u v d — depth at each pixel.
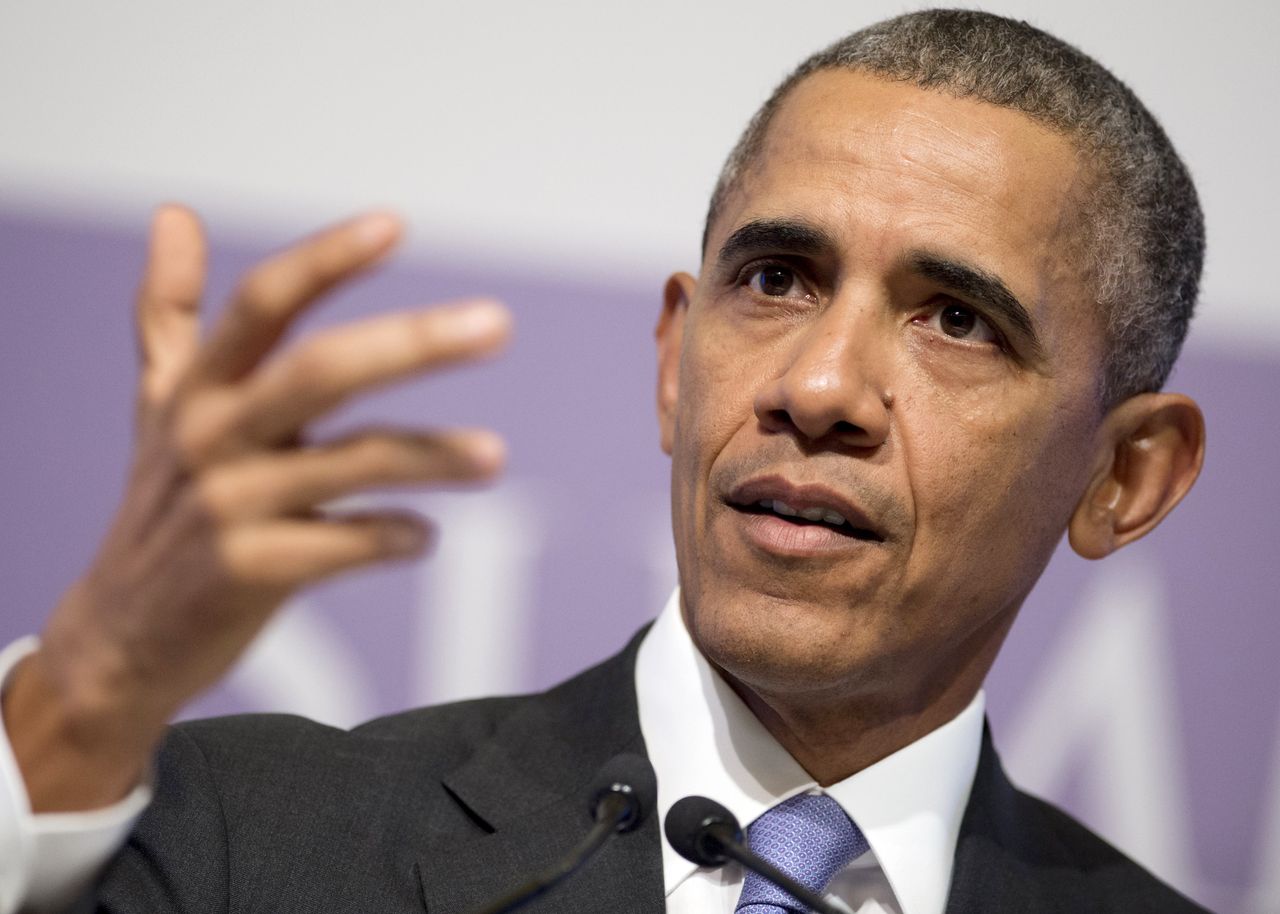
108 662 3.64
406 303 10.09
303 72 10.27
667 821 4.79
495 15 10.52
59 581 9.70
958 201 5.70
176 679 3.63
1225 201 11.07
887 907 5.91
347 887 5.55
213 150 10.12
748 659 5.45
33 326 9.81
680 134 10.63
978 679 6.29
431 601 9.88
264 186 10.13
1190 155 11.05
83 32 10.06
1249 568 10.81
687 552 5.82
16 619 9.62
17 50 9.98
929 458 5.57
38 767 3.84
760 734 5.95
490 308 3.13
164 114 10.10
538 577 10.00
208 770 5.78
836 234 5.66
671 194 10.57
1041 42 6.33
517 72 10.51
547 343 10.23
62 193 9.93
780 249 5.77
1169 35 11.09
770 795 5.89
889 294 5.68
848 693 5.73
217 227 10.02
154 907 5.23
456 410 10.02
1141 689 10.59
